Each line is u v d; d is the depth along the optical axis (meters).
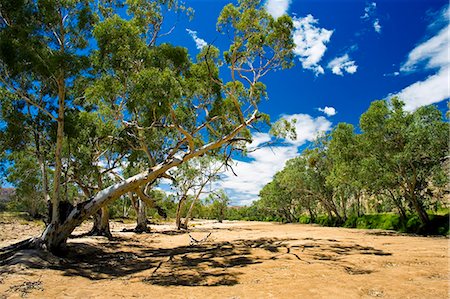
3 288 9.28
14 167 30.73
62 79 15.08
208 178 43.53
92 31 15.44
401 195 35.22
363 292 8.34
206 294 8.52
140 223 35.16
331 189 53.66
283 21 17.62
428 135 27.56
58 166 15.44
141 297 8.37
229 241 24.67
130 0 19.47
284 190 72.31
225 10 17.50
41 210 57.28
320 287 8.95
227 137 17.88
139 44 15.66
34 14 14.38
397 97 31.05
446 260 13.48
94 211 15.89
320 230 40.06
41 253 13.77
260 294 8.32
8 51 13.15
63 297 8.47
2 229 30.53
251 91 19.09
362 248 18.33
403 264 12.62
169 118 20.02
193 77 18.42
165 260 15.26
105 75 16.25
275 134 20.64
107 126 21.69
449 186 29.78
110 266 13.81
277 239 25.50
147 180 16.62
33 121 16.86
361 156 33.41
